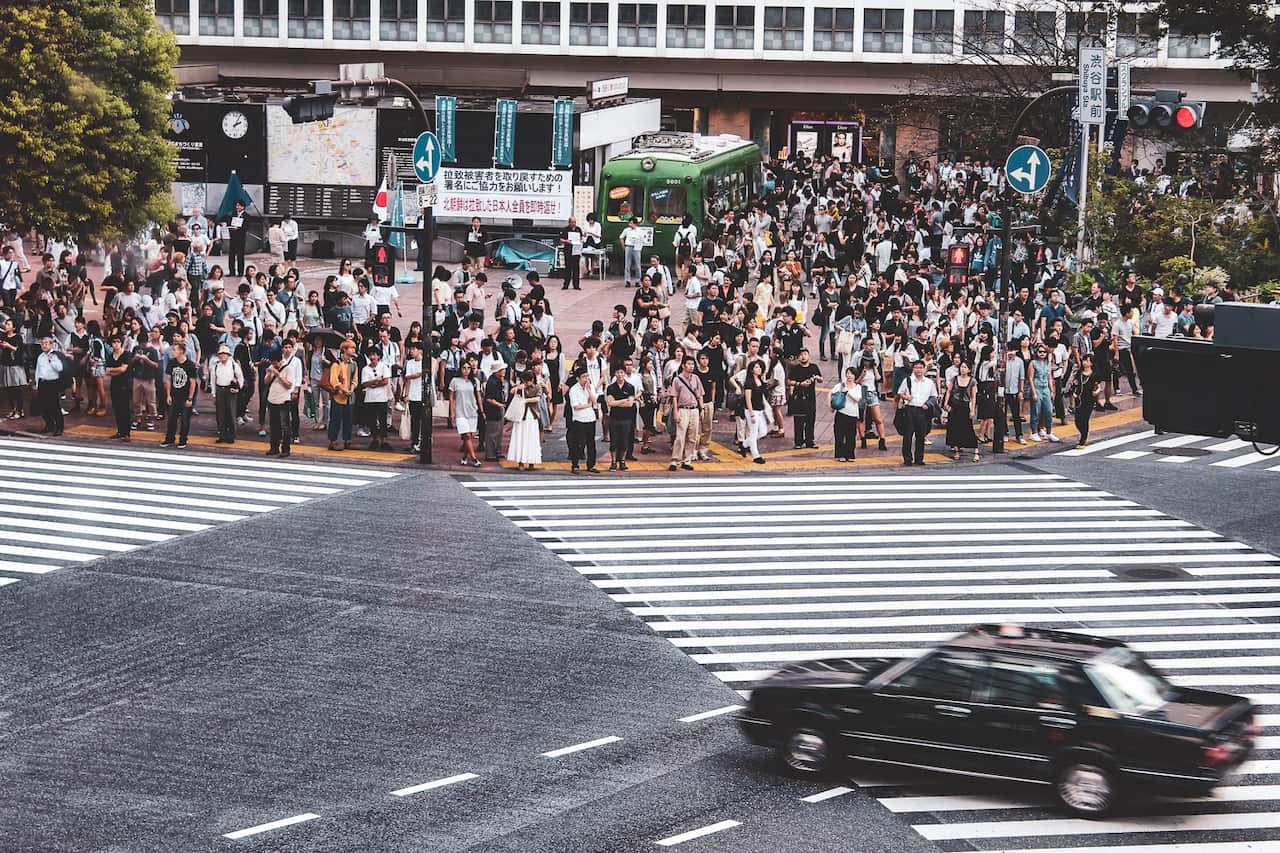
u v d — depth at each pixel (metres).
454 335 43.41
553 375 41.91
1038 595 28.66
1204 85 94.62
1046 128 71.00
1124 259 54.81
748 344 40.88
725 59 97.44
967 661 19.72
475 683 23.41
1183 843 18.19
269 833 17.86
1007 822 18.75
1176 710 18.97
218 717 21.78
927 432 39.47
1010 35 80.06
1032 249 55.16
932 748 19.47
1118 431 43.53
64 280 51.66
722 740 21.33
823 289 50.03
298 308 46.81
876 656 24.97
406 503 34.47
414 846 17.53
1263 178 63.03
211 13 96.81
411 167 65.06
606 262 64.19
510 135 63.28
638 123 71.88
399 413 43.38
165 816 18.34
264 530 31.86
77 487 35.09
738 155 72.75
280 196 65.88
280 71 98.06
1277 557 31.39
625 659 24.70
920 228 64.88
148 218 53.50
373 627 25.97
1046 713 19.00
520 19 97.31
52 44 49.06
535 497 35.41
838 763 19.91
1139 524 33.84
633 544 31.58
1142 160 85.56
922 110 87.06
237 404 41.84
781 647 25.45
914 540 32.34
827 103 98.75
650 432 40.88
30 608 26.61
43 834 17.75
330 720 21.75
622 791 19.41
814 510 34.75
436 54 97.62
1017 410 41.62
